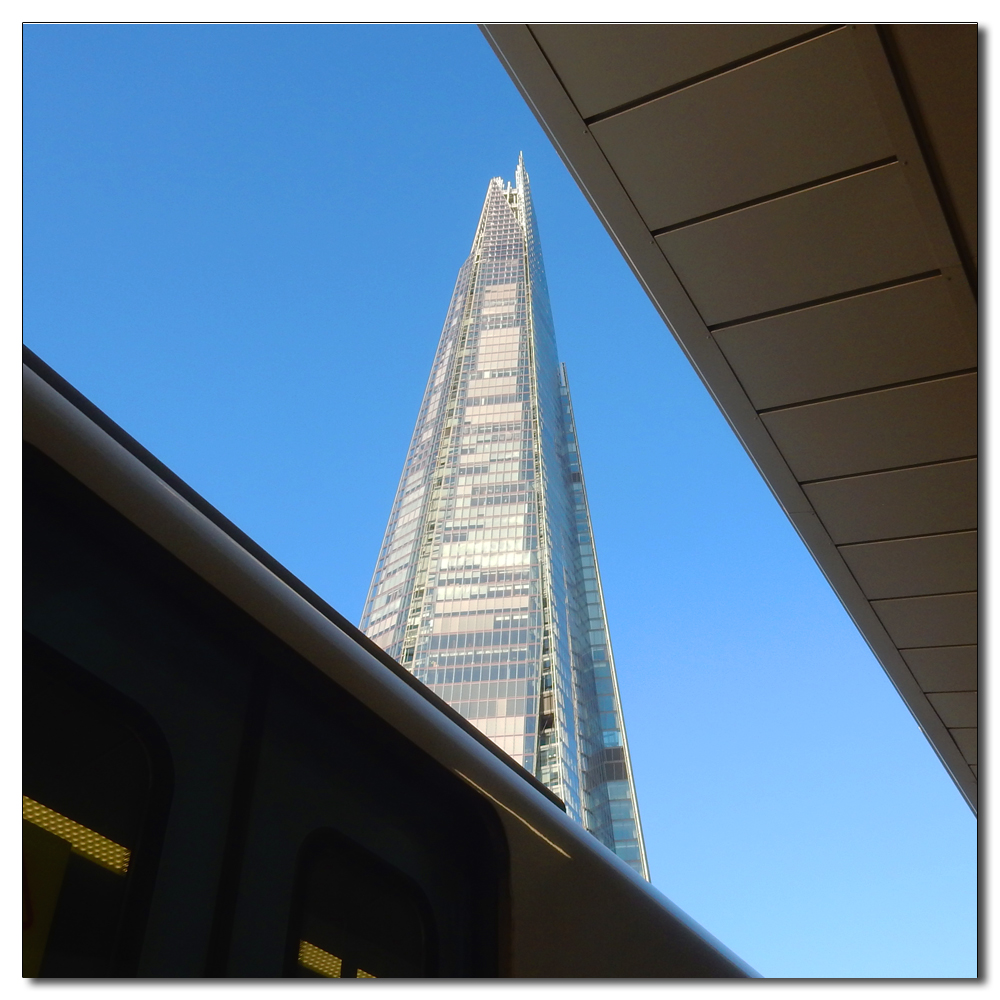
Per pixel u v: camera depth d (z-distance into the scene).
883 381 7.96
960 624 10.59
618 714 117.75
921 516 9.22
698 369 8.20
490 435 132.12
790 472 9.05
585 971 2.58
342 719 2.16
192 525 1.90
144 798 1.68
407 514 130.25
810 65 5.90
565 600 117.19
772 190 6.68
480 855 2.47
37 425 1.66
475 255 178.00
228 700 1.90
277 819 1.91
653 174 6.70
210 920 1.71
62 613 1.63
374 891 2.12
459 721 2.71
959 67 5.75
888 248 6.93
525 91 6.39
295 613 2.08
